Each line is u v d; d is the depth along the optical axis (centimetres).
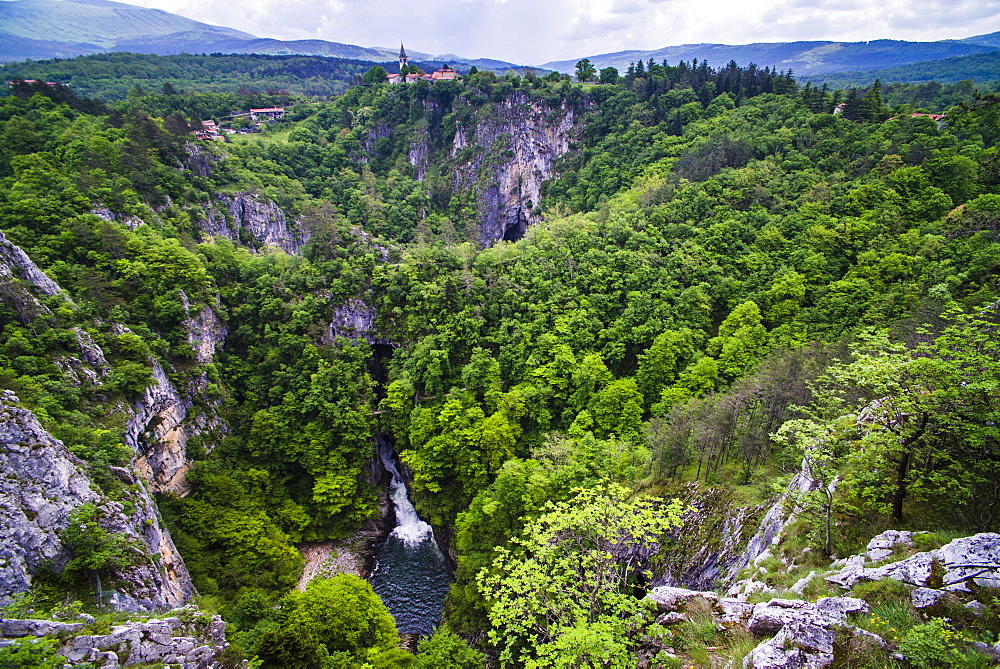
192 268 8456
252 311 9219
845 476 2747
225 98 19200
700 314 8769
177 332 7781
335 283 9662
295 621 4522
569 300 9362
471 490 7100
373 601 5184
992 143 10356
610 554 2822
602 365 8062
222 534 6294
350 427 8150
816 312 7956
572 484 5534
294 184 15050
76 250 7731
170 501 6353
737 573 3241
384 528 7744
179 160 12000
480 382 8219
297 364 8700
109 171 9925
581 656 2266
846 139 11656
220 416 7875
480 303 9669
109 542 4006
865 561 2205
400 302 9906
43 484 3953
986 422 2252
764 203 10688
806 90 14512
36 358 5594
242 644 4425
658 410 7269
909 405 2325
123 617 3073
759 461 5153
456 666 4484
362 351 9431
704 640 2180
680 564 4372
